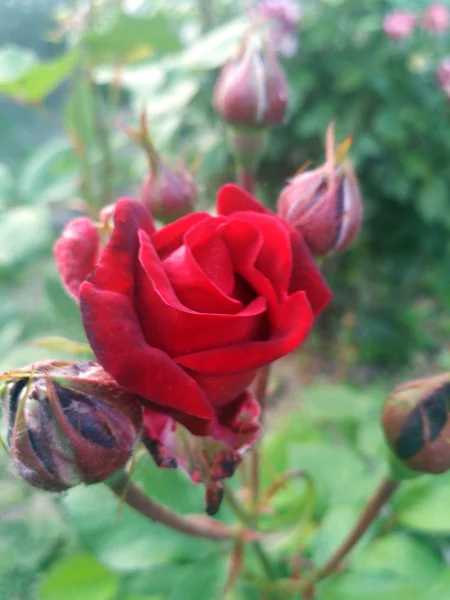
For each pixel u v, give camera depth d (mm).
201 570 175
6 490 346
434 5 619
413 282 688
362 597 180
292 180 148
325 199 138
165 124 375
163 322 94
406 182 625
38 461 102
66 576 218
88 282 95
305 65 612
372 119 621
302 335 93
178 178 158
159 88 369
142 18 278
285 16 532
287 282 101
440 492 190
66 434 101
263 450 223
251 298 102
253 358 93
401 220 681
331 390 320
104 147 335
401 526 207
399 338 638
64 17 337
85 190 314
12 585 314
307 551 214
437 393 134
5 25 722
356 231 143
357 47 622
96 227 130
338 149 139
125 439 104
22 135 690
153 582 206
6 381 103
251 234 97
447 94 567
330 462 224
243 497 180
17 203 321
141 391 91
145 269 91
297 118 625
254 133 173
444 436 135
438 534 214
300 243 115
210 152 583
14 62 290
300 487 223
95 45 291
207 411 92
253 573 178
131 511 174
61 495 118
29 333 323
